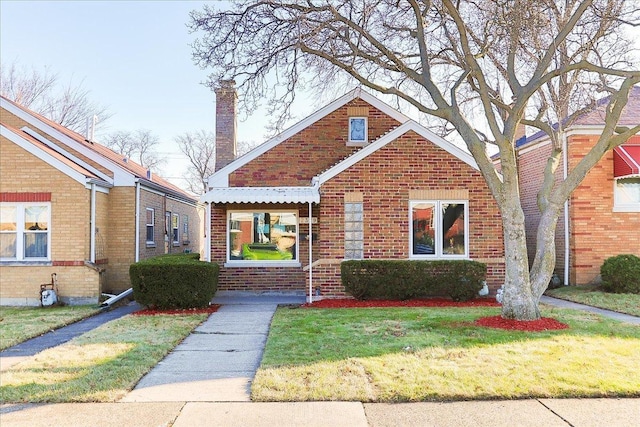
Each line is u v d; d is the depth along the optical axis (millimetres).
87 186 15227
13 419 5438
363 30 12062
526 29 12172
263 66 13211
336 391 6168
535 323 9938
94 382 6637
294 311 12609
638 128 10297
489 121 10656
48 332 10773
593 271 16656
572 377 6520
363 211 14984
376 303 13695
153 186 19547
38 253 14844
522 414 5500
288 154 16953
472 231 15078
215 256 16344
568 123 14312
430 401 5906
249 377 7000
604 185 16844
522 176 21062
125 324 11070
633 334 9156
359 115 17203
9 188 14766
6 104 17625
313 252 16594
